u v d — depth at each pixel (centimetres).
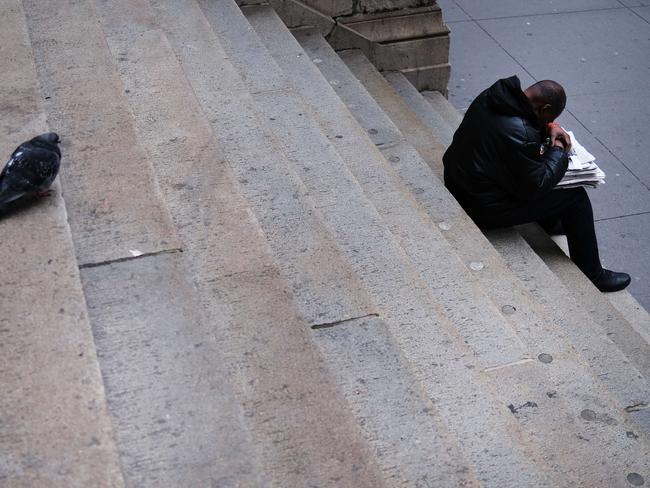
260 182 490
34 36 564
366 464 307
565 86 923
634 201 761
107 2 625
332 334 392
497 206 597
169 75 544
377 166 601
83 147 458
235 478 291
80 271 379
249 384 338
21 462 284
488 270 543
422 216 551
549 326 500
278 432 318
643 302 659
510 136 561
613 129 855
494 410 388
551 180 567
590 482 391
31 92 486
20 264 367
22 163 383
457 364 410
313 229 457
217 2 732
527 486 356
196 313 358
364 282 458
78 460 285
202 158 471
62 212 397
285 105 617
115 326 350
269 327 365
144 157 452
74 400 306
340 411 327
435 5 828
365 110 714
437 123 792
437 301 455
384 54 838
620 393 491
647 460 412
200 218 426
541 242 649
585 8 1077
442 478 327
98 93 506
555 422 416
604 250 707
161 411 313
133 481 288
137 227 405
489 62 964
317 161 562
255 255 404
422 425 349
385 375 371
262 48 678
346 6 802
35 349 326
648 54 986
